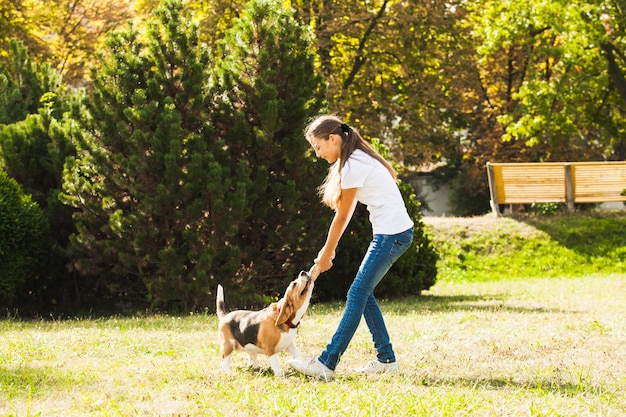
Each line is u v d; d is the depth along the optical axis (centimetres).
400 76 2697
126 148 1194
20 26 2462
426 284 1505
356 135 565
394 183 561
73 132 1198
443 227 2052
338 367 617
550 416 447
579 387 528
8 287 1189
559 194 2098
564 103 2438
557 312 1055
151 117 1162
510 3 2389
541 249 1952
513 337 792
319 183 1267
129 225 1164
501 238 2000
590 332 830
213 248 1164
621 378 570
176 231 1195
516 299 1341
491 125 3297
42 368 626
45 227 1227
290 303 561
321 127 562
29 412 458
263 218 1241
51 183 1314
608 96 2611
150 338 809
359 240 1386
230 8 2403
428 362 641
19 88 1490
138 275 1220
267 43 1252
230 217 1158
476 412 453
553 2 2288
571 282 1647
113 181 1187
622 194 2070
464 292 1584
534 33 2503
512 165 2083
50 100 1424
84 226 1197
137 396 512
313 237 1262
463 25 2648
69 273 1315
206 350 711
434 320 961
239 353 681
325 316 1027
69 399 504
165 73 1204
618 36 2303
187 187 1143
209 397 502
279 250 1249
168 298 1187
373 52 2588
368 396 486
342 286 1402
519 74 3198
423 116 2625
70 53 2634
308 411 450
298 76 1269
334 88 2416
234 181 1201
